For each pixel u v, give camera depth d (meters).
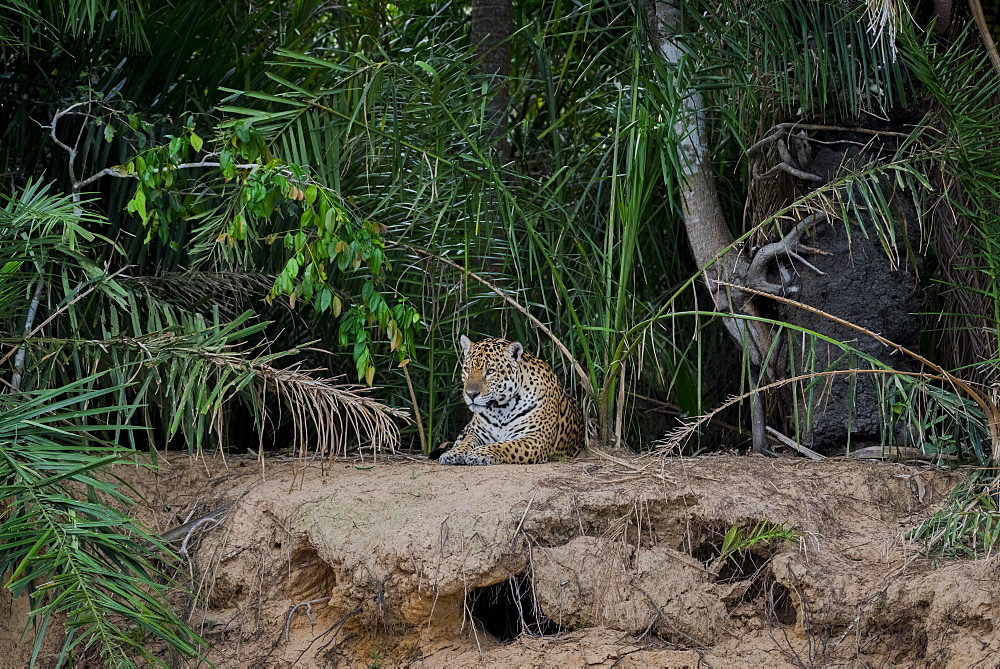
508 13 15.47
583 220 14.02
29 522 7.90
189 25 12.37
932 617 8.75
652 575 9.59
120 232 12.10
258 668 10.03
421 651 9.76
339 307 10.57
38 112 12.12
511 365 12.27
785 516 9.89
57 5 11.72
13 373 10.40
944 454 11.40
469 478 10.30
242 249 12.48
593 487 10.02
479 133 12.61
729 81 12.22
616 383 12.75
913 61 10.11
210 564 10.51
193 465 11.80
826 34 11.60
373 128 11.39
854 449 12.28
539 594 9.50
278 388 9.20
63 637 10.53
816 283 12.41
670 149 12.02
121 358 10.12
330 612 10.16
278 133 10.89
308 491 10.56
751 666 9.16
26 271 11.05
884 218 11.30
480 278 12.30
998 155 10.09
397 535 9.63
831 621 9.23
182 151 10.44
